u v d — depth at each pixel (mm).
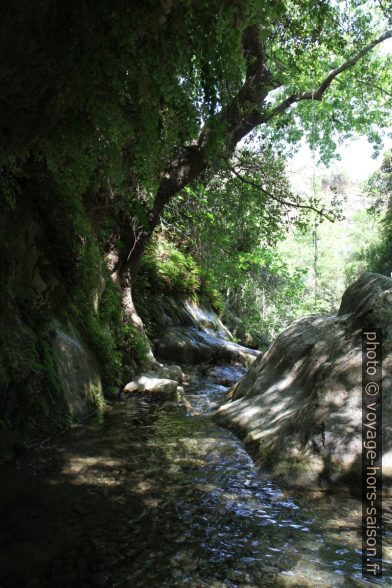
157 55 2447
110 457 3773
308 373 4332
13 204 4254
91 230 6340
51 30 2156
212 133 3203
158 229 11914
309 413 3602
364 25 8680
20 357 4137
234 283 13695
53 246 5336
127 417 5098
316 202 9961
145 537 2510
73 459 3699
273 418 4152
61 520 2680
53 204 5156
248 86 7633
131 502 2941
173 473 3438
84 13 2154
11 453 3721
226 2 2512
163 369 7684
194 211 11273
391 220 28375
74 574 2156
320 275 31453
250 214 10844
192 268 13078
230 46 2732
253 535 2539
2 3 1938
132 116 2848
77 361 5273
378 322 3920
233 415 4727
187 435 4387
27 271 4734
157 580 2131
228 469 3502
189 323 11562
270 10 2973
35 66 2258
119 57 2402
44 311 4926
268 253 17250
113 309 7273
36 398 4207
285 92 12055
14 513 2738
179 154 7887
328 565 2254
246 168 9914
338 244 36250
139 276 10477
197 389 7430
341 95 11781
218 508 2867
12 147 2709
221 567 2236
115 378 6391
